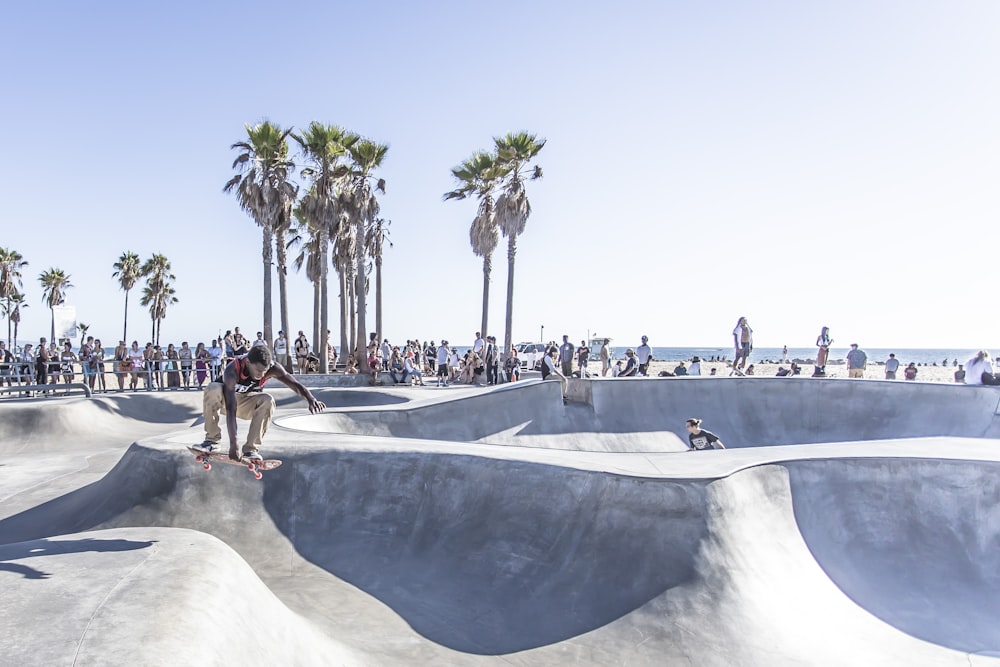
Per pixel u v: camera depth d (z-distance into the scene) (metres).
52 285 58.38
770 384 15.49
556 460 6.90
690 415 15.10
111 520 6.67
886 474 7.11
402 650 4.80
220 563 4.12
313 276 31.27
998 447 7.95
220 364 19.20
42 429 13.12
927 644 5.45
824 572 6.24
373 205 24.08
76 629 3.02
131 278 58.03
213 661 3.06
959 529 6.75
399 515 6.88
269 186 22.33
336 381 22.08
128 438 13.97
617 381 15.12
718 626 5.13
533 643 5.10
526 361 31.42
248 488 7.01
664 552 5.76
